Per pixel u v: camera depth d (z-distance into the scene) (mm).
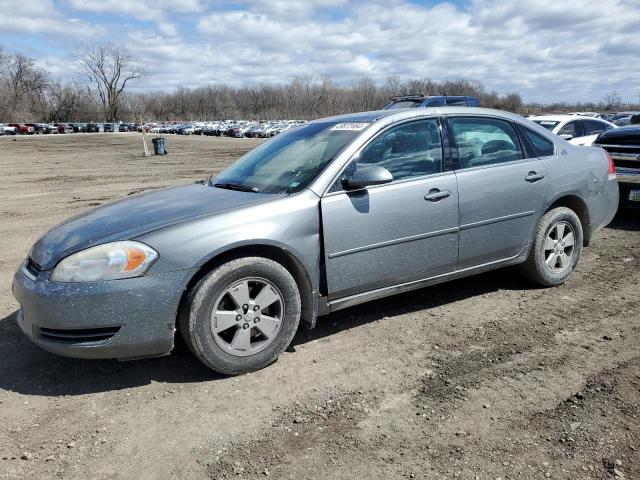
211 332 3229
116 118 119812
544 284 4848
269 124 70188
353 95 113875
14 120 105125
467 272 4316
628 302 4523
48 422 2920
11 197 11953
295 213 3455
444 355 3623
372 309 4465
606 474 2414
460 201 4094
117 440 2752
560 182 4699
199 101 135625
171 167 20016
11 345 3877
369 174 3535
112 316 3033
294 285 3475
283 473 2484
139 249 3074
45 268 3152
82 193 12602
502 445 2645
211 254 3172
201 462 2574
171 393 3197
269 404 3068
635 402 2992
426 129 4102
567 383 3219
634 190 7082
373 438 2730
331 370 3447
